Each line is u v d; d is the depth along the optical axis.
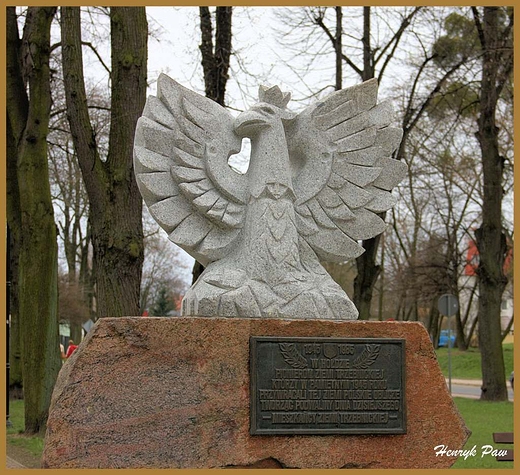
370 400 5.35
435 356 5.53
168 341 5.11
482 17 14.19
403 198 22.44
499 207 14.91
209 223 5.77
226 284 5.51
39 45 10.68
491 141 14.71
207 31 12.42
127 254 9.16
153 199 5.69
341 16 14.38
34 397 10.63
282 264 5.67
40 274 10.73
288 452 5.19
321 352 5.32
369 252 13.96
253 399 5.15
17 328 15.47
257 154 5.89
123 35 9.41
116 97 9.41
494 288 15.02
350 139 6.11
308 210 5.96
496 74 14.11
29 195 10.75
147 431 4.96
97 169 9.26
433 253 27.53
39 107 10.73
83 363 4.95
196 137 5.72
